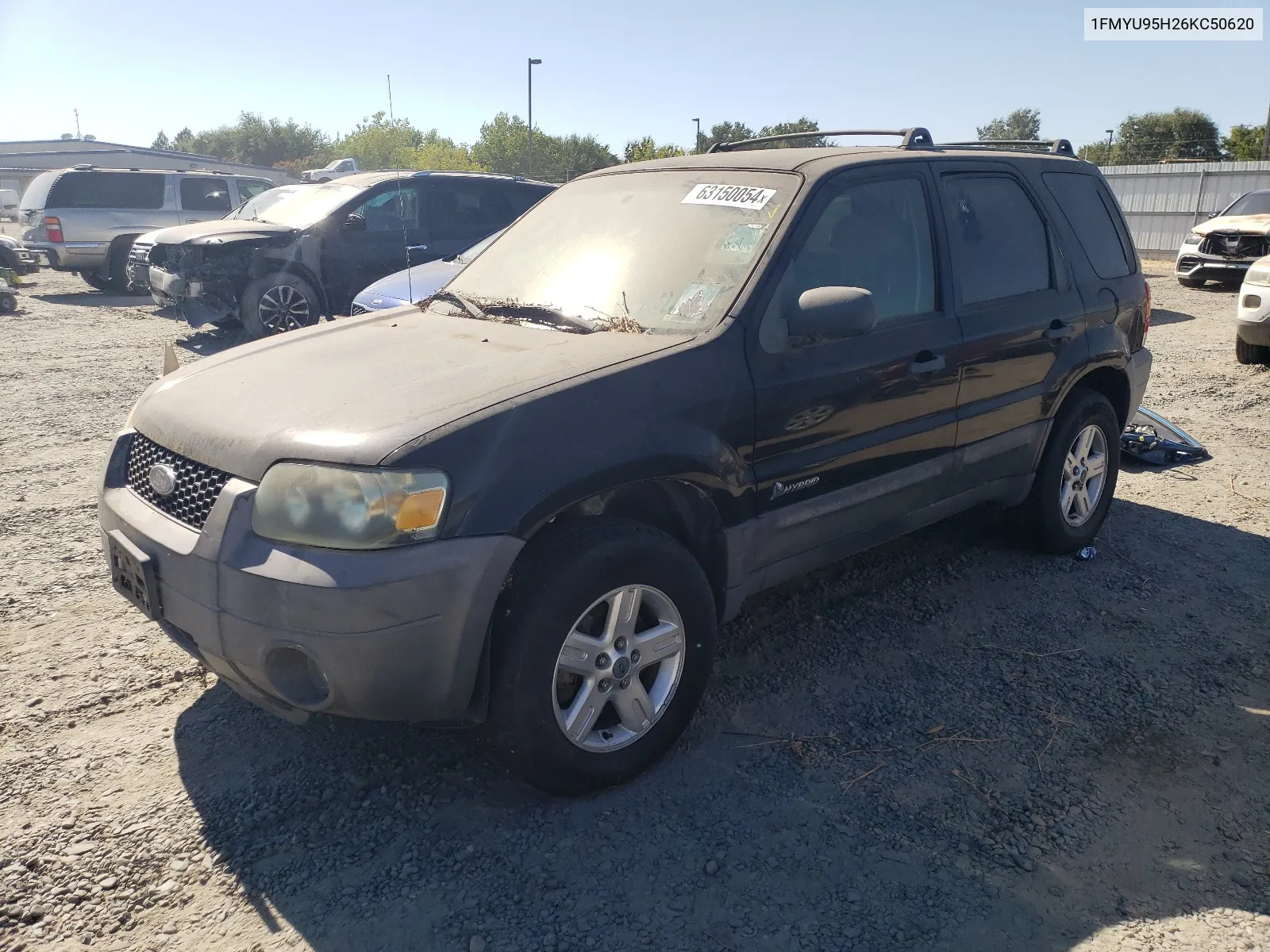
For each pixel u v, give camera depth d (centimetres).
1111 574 450
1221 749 312
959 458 387
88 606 404
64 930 230
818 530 338
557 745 268
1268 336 883
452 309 369
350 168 2397
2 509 520
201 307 1006
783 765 300
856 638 385
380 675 241
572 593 260
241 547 247
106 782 287
